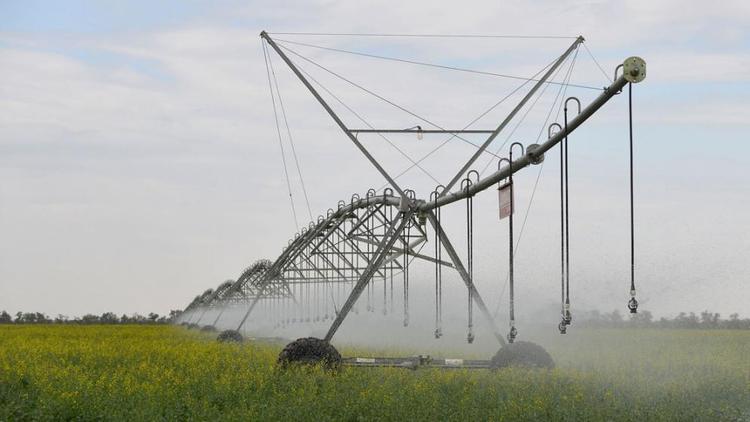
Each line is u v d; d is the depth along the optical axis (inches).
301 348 1118.4
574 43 1197.1
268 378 1005.2
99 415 790.5
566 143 888.3
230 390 910.4
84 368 1289.4
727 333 2603.3
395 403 796.6
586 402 811.4
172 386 992.9
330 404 801.6
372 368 1128.2
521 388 890.7
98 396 877.8
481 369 1160.2
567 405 788.6
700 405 820.6
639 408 780.6
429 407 776.9
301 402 804.0
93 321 6117.1
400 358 1208.8
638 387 927.0
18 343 2055.9
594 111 843.4
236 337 2041.1
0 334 2967.5
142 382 1075.9
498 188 1059.9
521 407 762.8
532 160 1010.7
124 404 850.1
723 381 992.2
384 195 1603.1
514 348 1123.3
